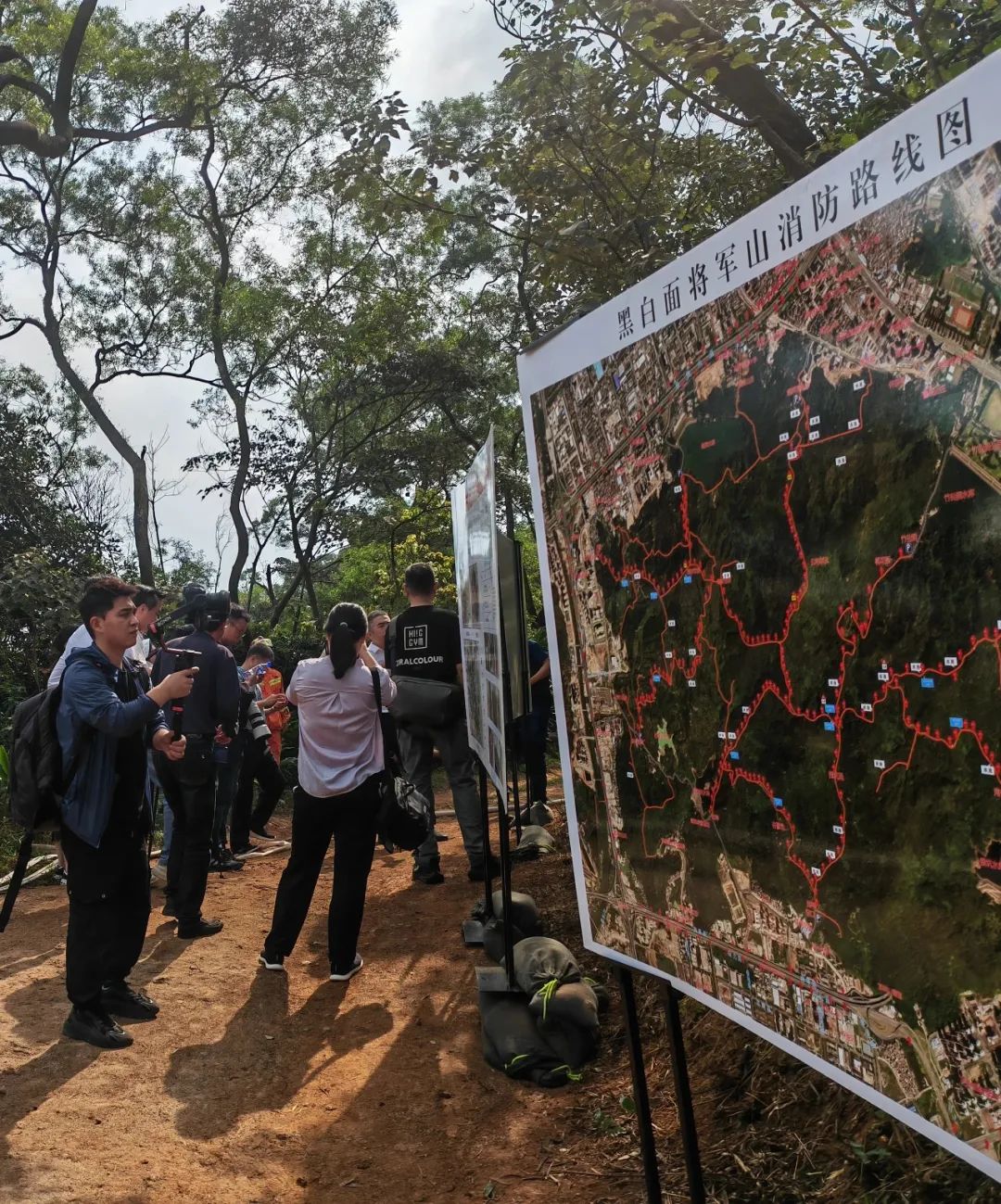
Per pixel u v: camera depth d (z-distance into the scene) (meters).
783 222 1.77
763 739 1.88
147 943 5.99
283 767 12.49
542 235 6.48
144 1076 4.20
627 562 2.37
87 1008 4.52
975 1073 1.43
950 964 1.46
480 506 4.52
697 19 5.27
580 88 6.07
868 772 1.61
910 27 4.75
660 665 2.25
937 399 1.43
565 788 2.79
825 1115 3.11
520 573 4.75
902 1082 1.58
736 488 1.92
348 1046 4.51
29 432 18.94
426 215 7.18
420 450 19.58
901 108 4.82
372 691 5.31
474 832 6.95
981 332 1.35
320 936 6.11
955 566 1.41
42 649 12.28
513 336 18.95
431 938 5.92
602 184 6.42
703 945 2.15
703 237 6.32
